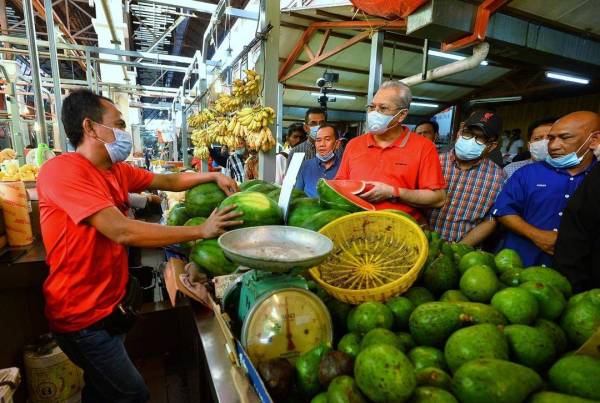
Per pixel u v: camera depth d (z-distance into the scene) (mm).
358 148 2143
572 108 10023
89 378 1549
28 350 2070
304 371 792
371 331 847
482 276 972
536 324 857
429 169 1911
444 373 718
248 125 2686
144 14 6004
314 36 6957
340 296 1005
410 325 880
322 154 3029
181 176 1848
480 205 2361
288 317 885
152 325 2604
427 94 11008
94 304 1440
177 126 11344
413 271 1003
